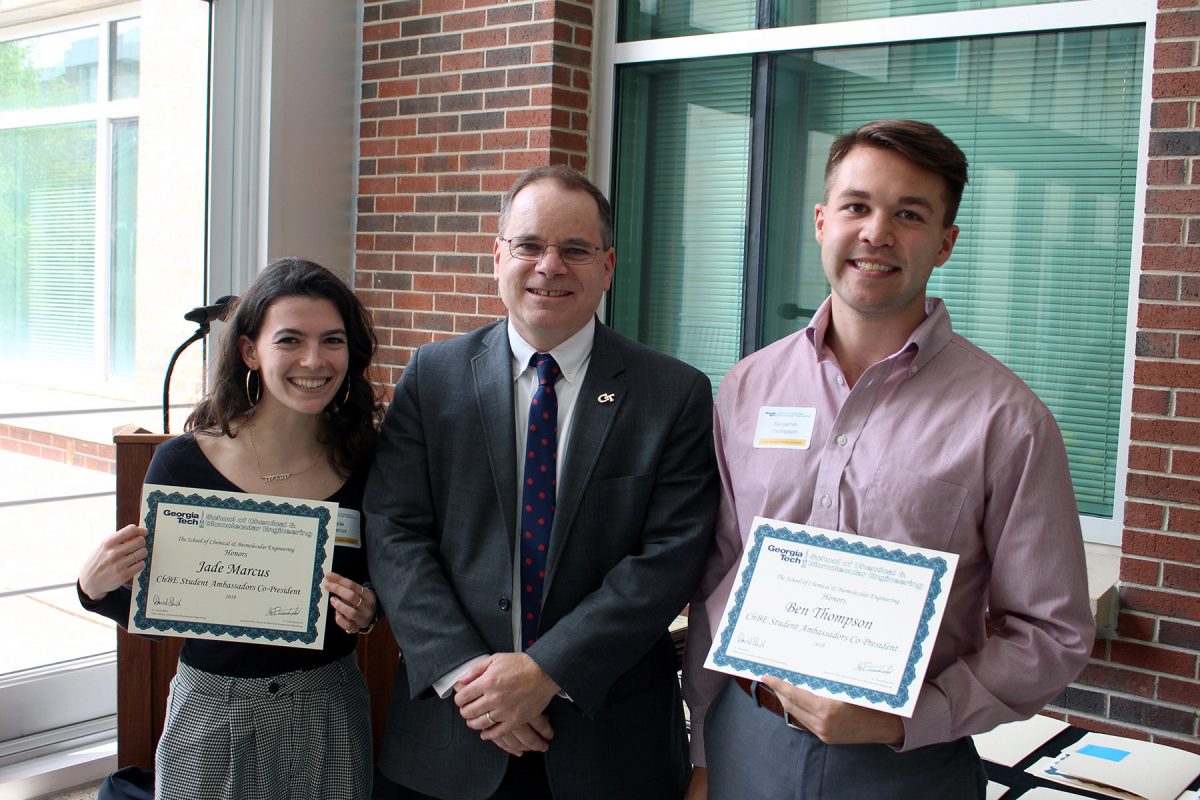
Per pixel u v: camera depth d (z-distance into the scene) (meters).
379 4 4.59
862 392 1.52
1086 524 3.24
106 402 4.19
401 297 4.60
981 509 1.44
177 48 4.25
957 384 1.48
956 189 1.47
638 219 4.19
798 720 1.46
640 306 4.21
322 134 4.59
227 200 4.38
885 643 1.41
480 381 1.83
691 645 1.73
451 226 4.41
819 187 3.74
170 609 1.72
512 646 1.74
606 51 4.19
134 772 2.19
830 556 1.48
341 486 1.86
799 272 3.80
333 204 4.67
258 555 1.74
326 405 1.82
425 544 1.79
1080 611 1.40
